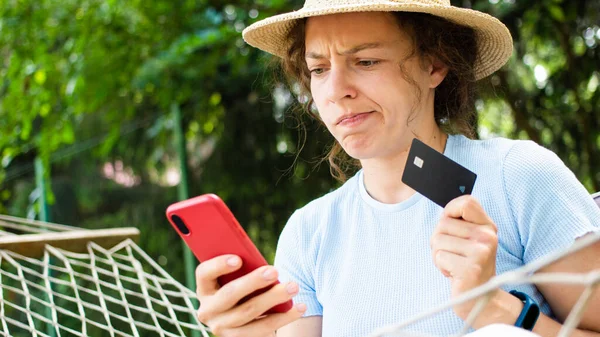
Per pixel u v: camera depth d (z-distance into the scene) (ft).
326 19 4.42
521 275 2.15
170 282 5.45
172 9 12.65
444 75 4.71
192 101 13.99
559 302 4.11
